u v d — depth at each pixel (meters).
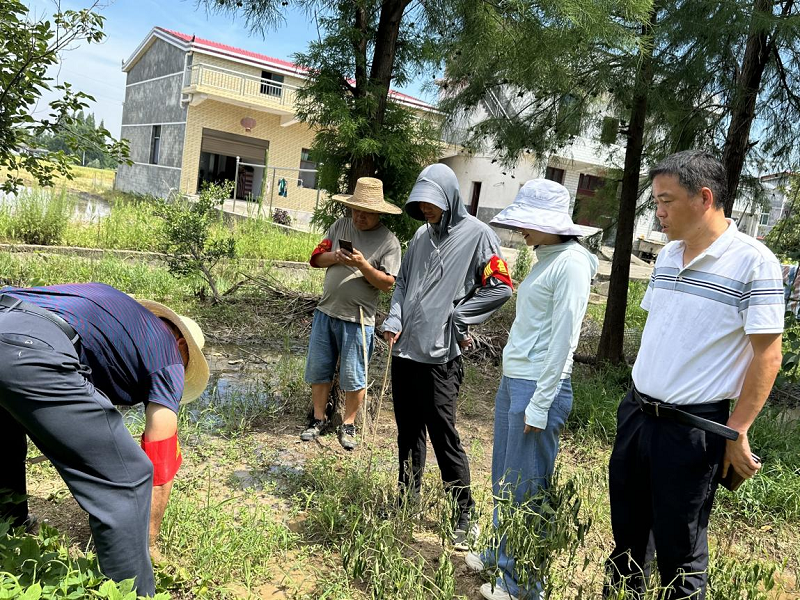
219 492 3.60
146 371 2.34
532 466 2.72
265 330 7.47
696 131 6.62
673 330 2.34
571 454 4.82
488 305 3.20
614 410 5.50
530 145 7.34
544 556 2.58
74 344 2.11
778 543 3.77
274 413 5.01
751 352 2.27
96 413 2.04
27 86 5.21
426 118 6.15
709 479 2.30
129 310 2.33
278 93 23.50
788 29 5.05
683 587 2.36
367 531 3.04
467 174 23.33
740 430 2.19
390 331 3.32
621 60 6.26
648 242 24.03
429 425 3.27
